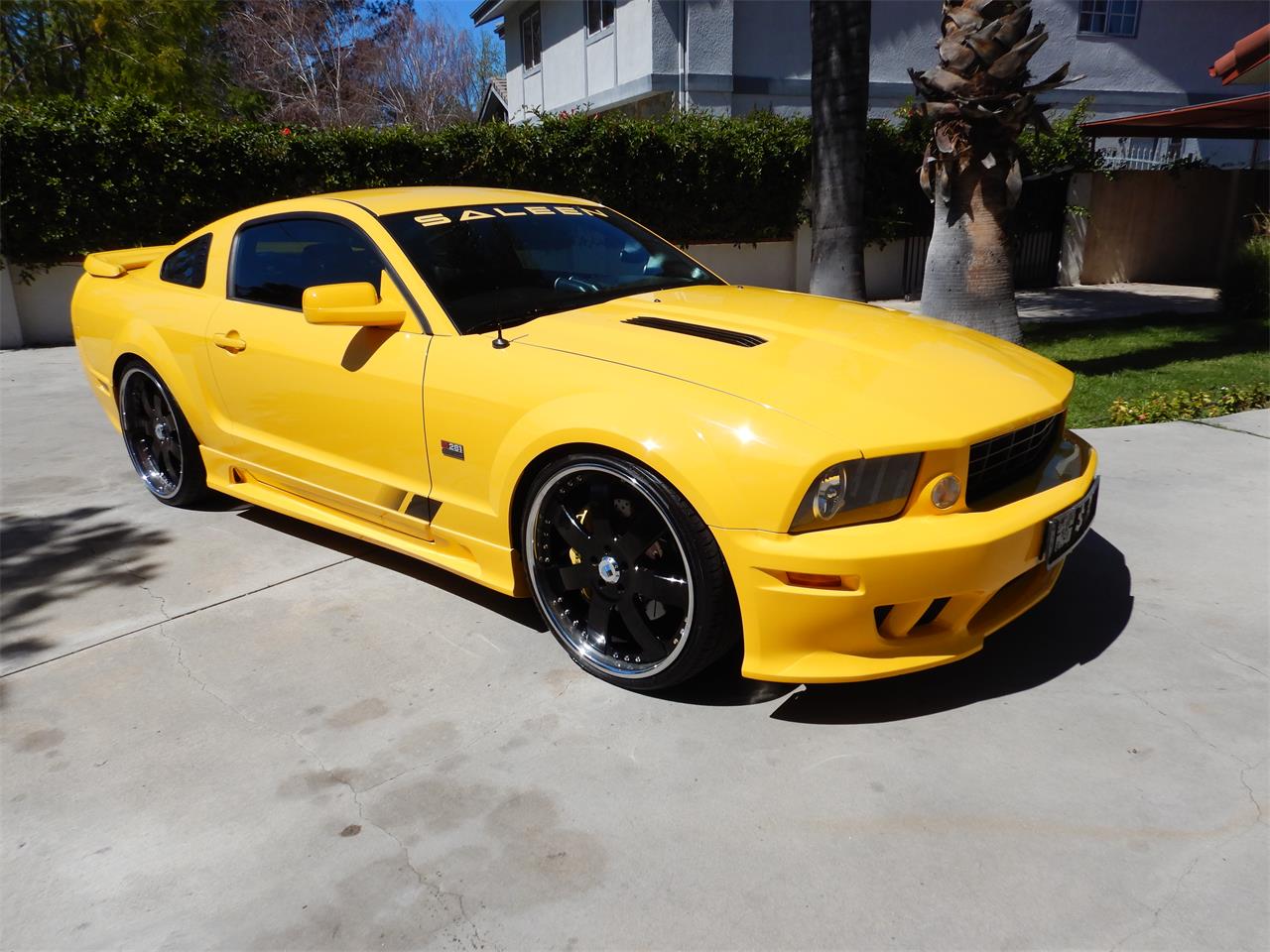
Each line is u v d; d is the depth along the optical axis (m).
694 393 2.67
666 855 2.22
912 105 13.75
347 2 30.81
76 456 5.68
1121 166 17.38
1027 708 2.78
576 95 19.56
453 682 2.99
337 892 2.13
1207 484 4.70
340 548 4.12
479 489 3.11
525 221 3.85
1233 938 1.94
